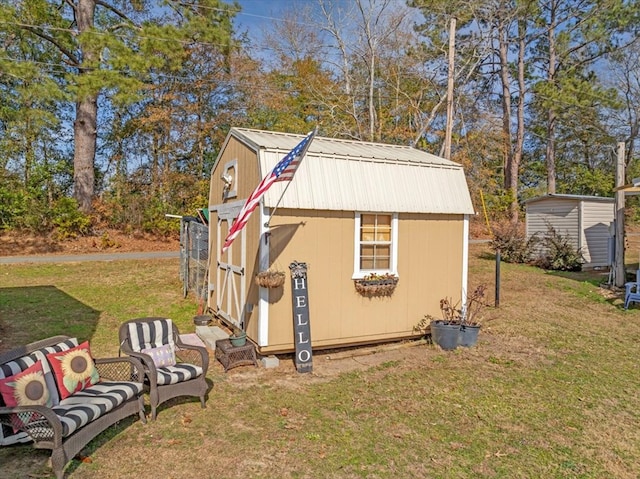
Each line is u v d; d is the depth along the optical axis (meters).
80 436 3.43
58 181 23.42
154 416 4.32
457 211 7.25
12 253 15.87
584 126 28.77
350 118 21.03
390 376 5.68
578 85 23.83
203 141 23.66
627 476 3.59
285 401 4.88
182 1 17.27
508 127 25.02
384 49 20.59
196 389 4.60
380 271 6.73
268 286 5.73
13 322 7.65
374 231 6.71
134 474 3.44
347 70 20.58
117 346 6.54
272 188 5.88
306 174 6.15
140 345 4.68
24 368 3.57
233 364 5.80
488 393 5.16
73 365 3.93
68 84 15.92
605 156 31.77
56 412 3.45
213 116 23.50
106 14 21.36
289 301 6.10
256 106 23.22
